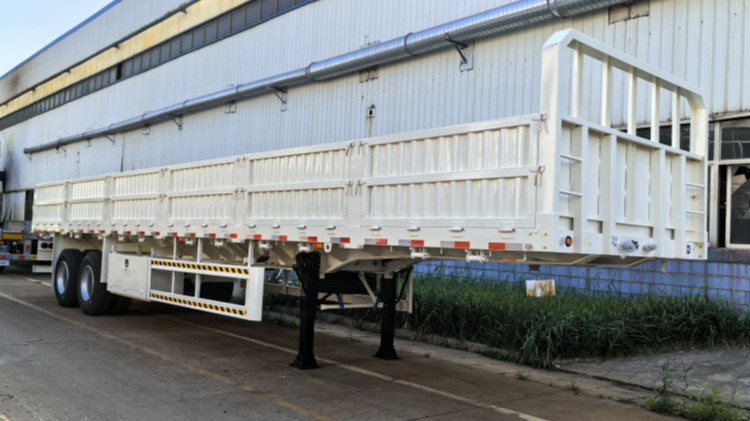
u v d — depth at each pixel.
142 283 9.08
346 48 16.25
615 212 4.94
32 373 6.23
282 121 18.33
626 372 7.10
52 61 36.56
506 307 8.80
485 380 6.72
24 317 9.95
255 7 20.16
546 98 4.45
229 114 20.80
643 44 10.43
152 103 25.83
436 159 5.27
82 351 7.42
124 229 9.80
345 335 9.47
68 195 11.97
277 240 6.93
